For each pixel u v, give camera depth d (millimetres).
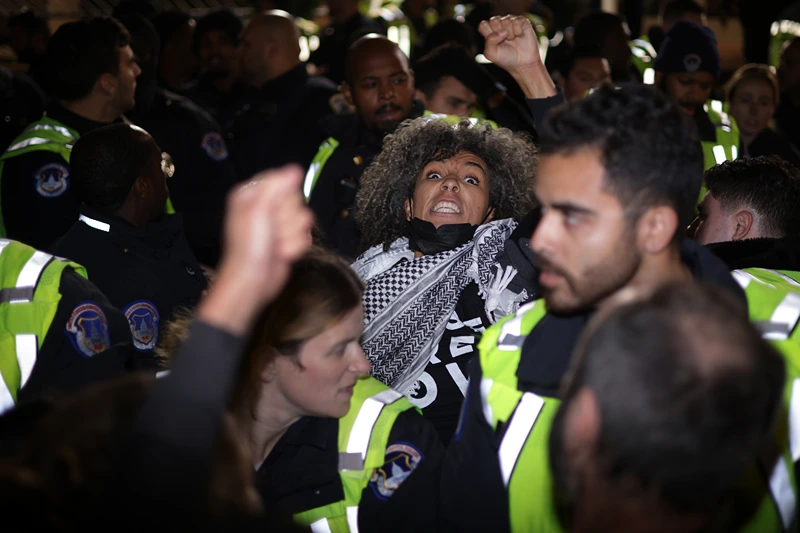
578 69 4328
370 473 1613
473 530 1468
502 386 1479
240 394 1546
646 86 1312
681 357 874
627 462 893
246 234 904
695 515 918
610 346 915
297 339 1504
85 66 3184
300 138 4418
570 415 954
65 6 5840
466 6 7641
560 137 1271
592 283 1282
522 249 2119
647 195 1239
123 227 2400
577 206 1256
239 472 912
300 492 1623
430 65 3760
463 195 2285
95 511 827
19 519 812
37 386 1873
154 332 2342
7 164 3037
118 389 911
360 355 1582
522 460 1415
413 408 1697
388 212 2416
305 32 7613
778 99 4758
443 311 2180
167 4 6277
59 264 1958
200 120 3713
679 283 961
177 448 851
